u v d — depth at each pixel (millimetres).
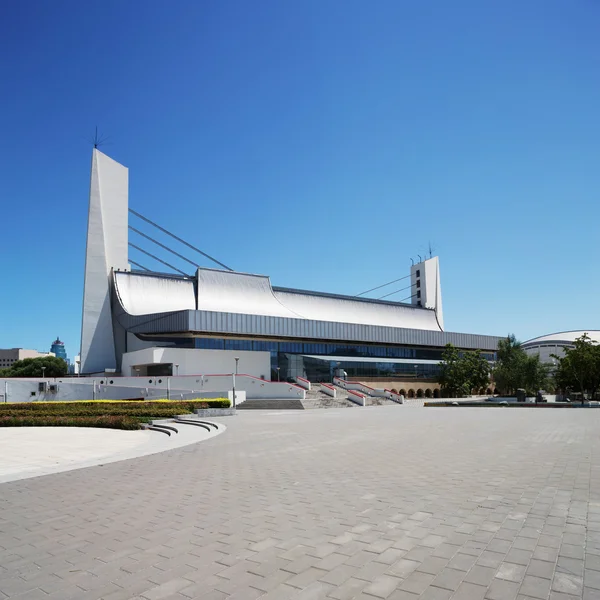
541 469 10281
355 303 74125
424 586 4562
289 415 32031
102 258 59031
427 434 18109
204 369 49219
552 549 5414
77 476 10828
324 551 5551
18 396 43688
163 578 4938
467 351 70625
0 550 5980
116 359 58406
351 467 11148
